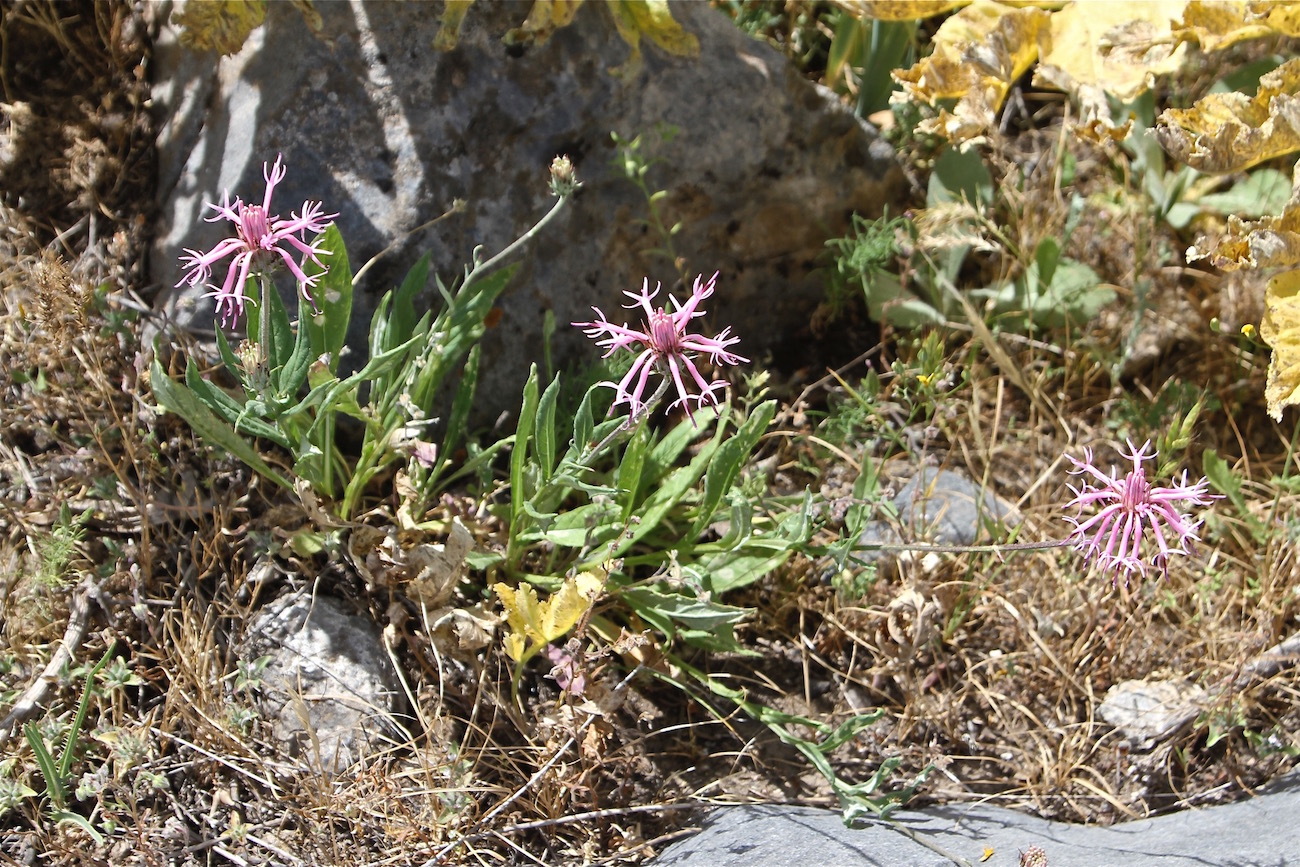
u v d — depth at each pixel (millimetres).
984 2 1015
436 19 970
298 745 884
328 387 868
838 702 934
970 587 948
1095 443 1019
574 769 882
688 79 1001
